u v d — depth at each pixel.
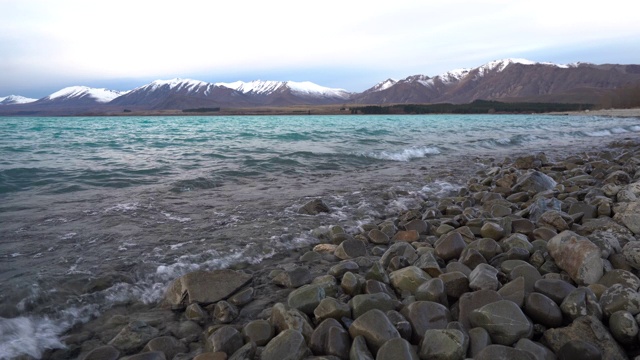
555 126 49.22
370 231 7.02
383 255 5.80
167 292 4.81
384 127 43.41
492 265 5.36
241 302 4.58
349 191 11.02
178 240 6.72
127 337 3.84
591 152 20.50
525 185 10.37
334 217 8.40
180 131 36.22
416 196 10.50
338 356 3.41
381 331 3.49
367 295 4.18
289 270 5.27
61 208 8.65
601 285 4.19
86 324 4.21
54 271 5.29
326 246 6.46
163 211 8.60
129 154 17.98
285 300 4.70
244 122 67.88
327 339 3.53
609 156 17.33
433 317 3.82
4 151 18.59
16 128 43.06
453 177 13.55
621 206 7.02
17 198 9.53
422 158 19.11
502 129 42.72
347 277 4.71
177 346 3.73
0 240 6.50
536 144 27.31
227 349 3.61
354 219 8.32
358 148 20.81
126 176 12.52
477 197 10.04
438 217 8.23
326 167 15.34
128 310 4.51
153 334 3.95
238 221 7.92
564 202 8.42
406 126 46.72
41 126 49.31
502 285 4.55
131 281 5.12
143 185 11.36
